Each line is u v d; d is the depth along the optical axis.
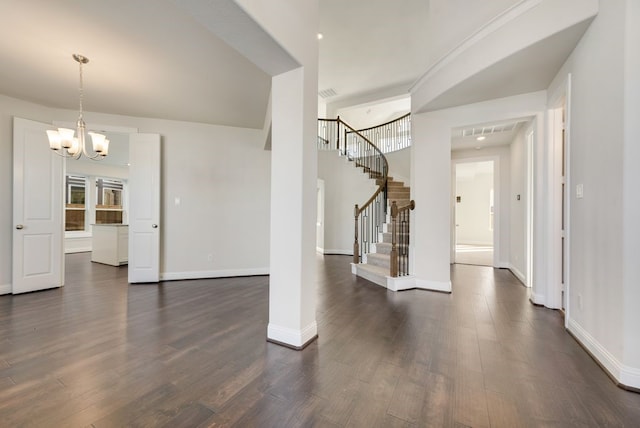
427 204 4.08
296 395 1.68
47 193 3.98
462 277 4.97
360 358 2.12
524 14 2.49
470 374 1.91
